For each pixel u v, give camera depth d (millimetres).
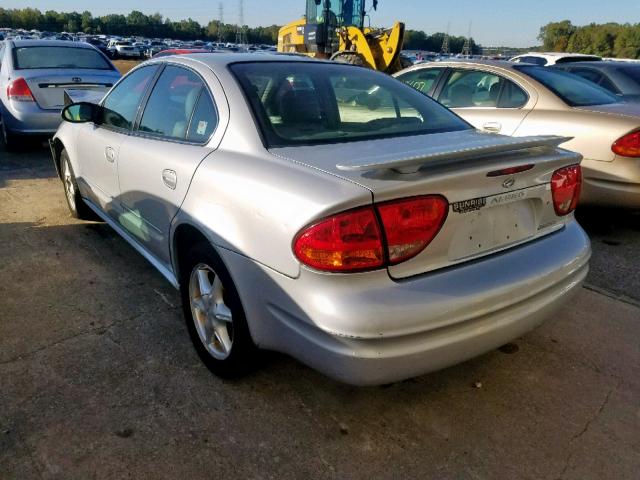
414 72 6090
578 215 5344
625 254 4391
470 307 2012
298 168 2152
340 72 3068
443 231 2020
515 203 2291
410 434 2314
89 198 4270
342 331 1865
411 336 1911
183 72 3021
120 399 2479
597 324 3256
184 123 2871
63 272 3787
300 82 2814
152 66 3387
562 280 2371
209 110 2709
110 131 3623
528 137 2430
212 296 2586
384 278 1932
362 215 1870
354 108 2812
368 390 2596
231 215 2271
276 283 2066
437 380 2691
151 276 3752
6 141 7699
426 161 1905
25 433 2250
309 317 1942
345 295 1884
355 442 2262
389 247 1912
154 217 2980
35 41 7957
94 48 8352
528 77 5043
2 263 3916
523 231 2357
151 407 2432
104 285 3602
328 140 2492
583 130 4543
